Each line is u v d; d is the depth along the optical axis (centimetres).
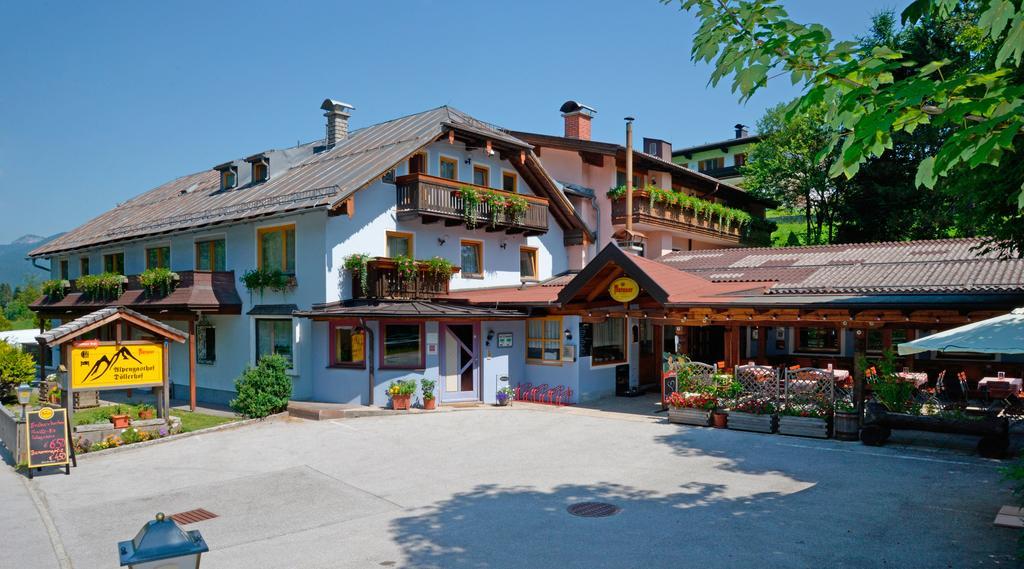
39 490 1136
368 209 1955
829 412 1423
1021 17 419
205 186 2739
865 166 3100
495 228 2208
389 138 2248
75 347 1456
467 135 2134
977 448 1246
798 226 4300
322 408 1773
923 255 1842
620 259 1658
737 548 801
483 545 834
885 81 502
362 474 1203
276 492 1101
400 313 1758
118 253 2667
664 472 1162
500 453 1343
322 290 1866
